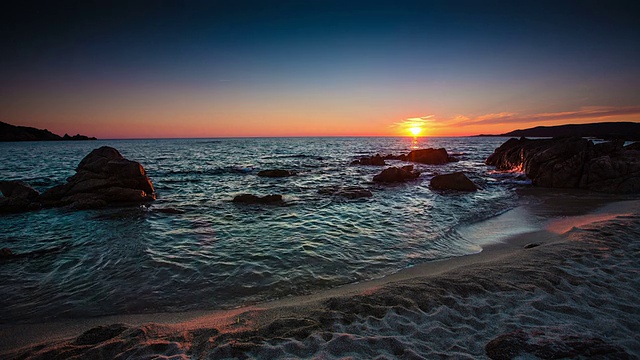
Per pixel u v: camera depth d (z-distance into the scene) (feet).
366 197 52.06
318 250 27.30
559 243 24.40
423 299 16.16
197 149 248.11
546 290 16.65
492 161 111.14
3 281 21.67
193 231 33.42
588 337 12.52
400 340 12.86
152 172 91.40
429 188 62.39
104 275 22.57
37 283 21.40
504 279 18.16
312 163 124.77
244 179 77.46
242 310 17.34
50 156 157.89
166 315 17.20
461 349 12.24
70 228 35.06
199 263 24.61
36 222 37.88
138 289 20.38
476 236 30.81
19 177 80.12
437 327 13.73
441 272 21.12
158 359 12.01
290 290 19.95
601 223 29.30
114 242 29.94
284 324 14.33
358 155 176.65
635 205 40.50
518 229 32.65
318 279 21.57
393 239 30.22
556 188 60.08
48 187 67.15
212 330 14.23
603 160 56.59
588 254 21.52
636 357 11.32
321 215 40.16
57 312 17.71
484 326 13.76
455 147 273.75
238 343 12.89
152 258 25.71
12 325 16.37
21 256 26.37
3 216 41.14
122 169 52.95
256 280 21.52
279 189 61.87
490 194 55.06
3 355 13.47
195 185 67.51
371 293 17.08
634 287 16.67
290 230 33.58
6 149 240.12
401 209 43.47
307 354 12.11
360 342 12.75
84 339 13.97
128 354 12.46
